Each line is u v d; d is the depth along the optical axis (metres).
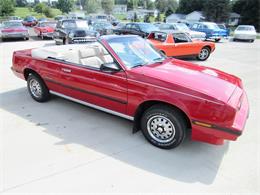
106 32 17.78
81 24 13.16
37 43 15.45
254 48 15.21
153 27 14.73
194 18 53.50
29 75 4.74
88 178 2.71
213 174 2.82
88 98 3.90
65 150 3.21
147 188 2.58
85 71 3.74
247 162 3.05
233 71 8.02
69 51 4.38
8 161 2.96
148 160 3.05
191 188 2.59
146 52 3.93
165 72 3.32
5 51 11.55
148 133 3.36
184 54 9.44
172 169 2.89
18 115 4.21
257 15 44.78
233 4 50.28
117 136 3.59
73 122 3.99
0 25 17.73
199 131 2.92
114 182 2.66
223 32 19.55
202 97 2.81
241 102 3.12
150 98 3.10
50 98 4.88
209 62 9.77
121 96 3.41
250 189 2.59
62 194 2.48
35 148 3.24
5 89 5.60
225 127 2.75
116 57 3.43
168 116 3.08
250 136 3.69
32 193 2.49
